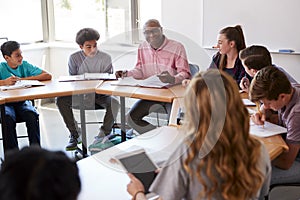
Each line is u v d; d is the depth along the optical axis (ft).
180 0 14.19
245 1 12.75
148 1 15.17
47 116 15.71
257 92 6.70
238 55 10.39
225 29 10.53
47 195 2.00
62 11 17.47
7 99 9.66
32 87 10.82
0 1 15.61
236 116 4.00
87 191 5.00
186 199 4.14
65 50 17.20
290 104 6.78
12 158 2.11
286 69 12.57
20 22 16.63
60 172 2.11
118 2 15.70
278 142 6.44
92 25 16.69
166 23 14.71
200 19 13.83
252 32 12.82
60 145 12.52
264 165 4.30
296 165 7.06
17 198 1.96
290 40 12.23
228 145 3.94
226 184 3.93
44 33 17.70
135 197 4.60
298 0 11.84
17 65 11.85
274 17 12.34
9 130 10.49
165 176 4.18
